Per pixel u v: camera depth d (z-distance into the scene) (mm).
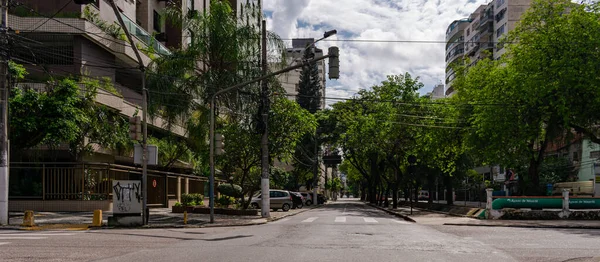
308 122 27609
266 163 24062
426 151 36812
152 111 24406
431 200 41750
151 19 37406
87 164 24703
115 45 28047
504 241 12422
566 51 23094
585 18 23234
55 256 9227
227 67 24266
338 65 16766
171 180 34406
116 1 30703
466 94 32500
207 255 9391
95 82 24703
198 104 24797
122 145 27203
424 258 9102
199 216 24047
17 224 17062
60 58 26297
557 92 23297
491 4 74938
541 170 46375
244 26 24094
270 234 14320
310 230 15875
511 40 27500
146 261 8602
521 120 25250
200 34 23812
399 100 39156
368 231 15414
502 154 27234
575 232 15500
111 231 15297
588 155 43438
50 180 24500
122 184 17188
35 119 21328
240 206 30109
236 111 24953
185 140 30906
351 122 44875
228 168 27969
